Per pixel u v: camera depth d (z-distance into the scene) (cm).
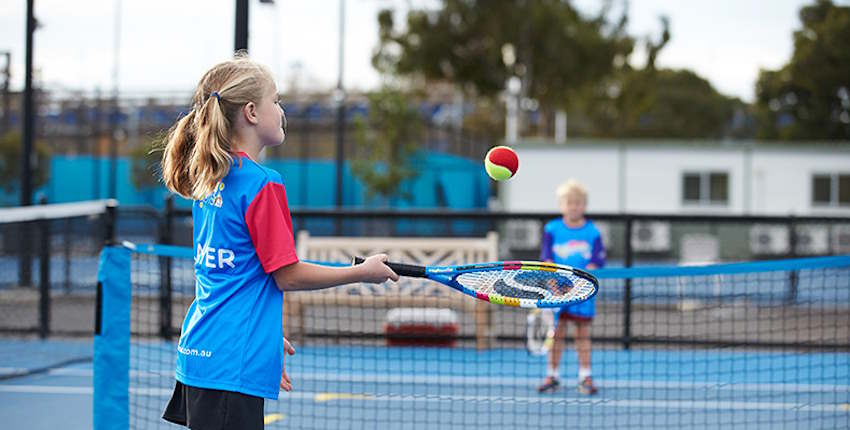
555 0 3453
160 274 930
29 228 1165
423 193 2736
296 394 763
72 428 663
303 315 938
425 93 3691
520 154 2178
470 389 786
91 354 966
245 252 313
